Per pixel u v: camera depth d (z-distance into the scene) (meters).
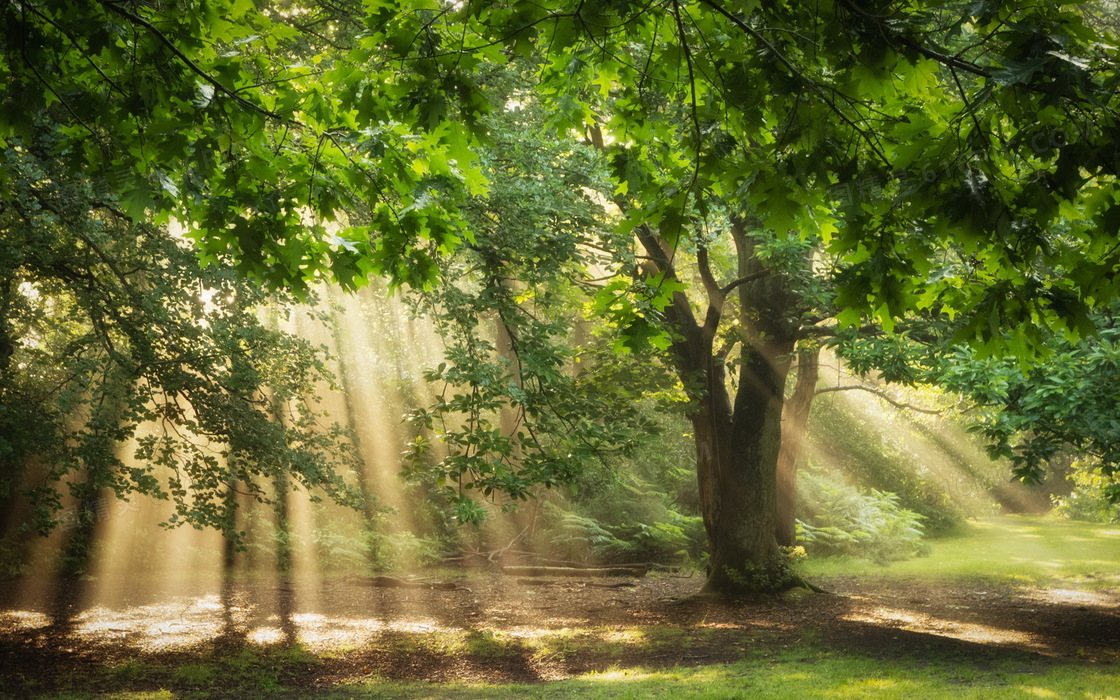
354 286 4.78
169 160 4.23
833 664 10.70
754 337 16.67
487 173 11.00
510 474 10.19
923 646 11.98
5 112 4.21
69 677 10.20
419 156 4.68
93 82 4.24
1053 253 3.03
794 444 19.12
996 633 13.07
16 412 11.29
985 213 2.84
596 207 13.37
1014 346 3.40
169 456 12.21
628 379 14.90
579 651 12.23
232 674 10.64
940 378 12.27
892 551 23.95
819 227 3.68
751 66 3.46
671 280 4.07
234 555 21.73
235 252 4.52
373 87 4.11
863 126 3.46
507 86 11.86
